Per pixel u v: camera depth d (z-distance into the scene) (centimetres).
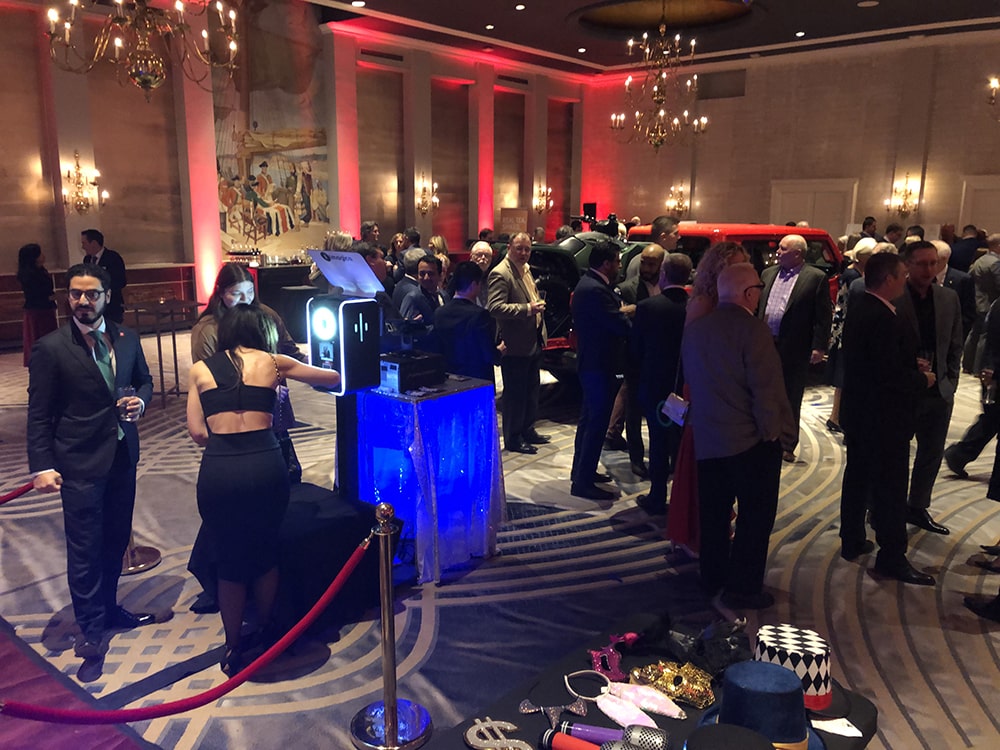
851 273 590
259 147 1298
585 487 500
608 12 1284
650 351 450
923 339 428
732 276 339
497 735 206
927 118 1429
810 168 1572
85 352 307
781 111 1588
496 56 1598
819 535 446
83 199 1102
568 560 412
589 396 483
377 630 339
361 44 1404
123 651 321
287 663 313
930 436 438
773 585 385
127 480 328
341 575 258
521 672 307
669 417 406
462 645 327
